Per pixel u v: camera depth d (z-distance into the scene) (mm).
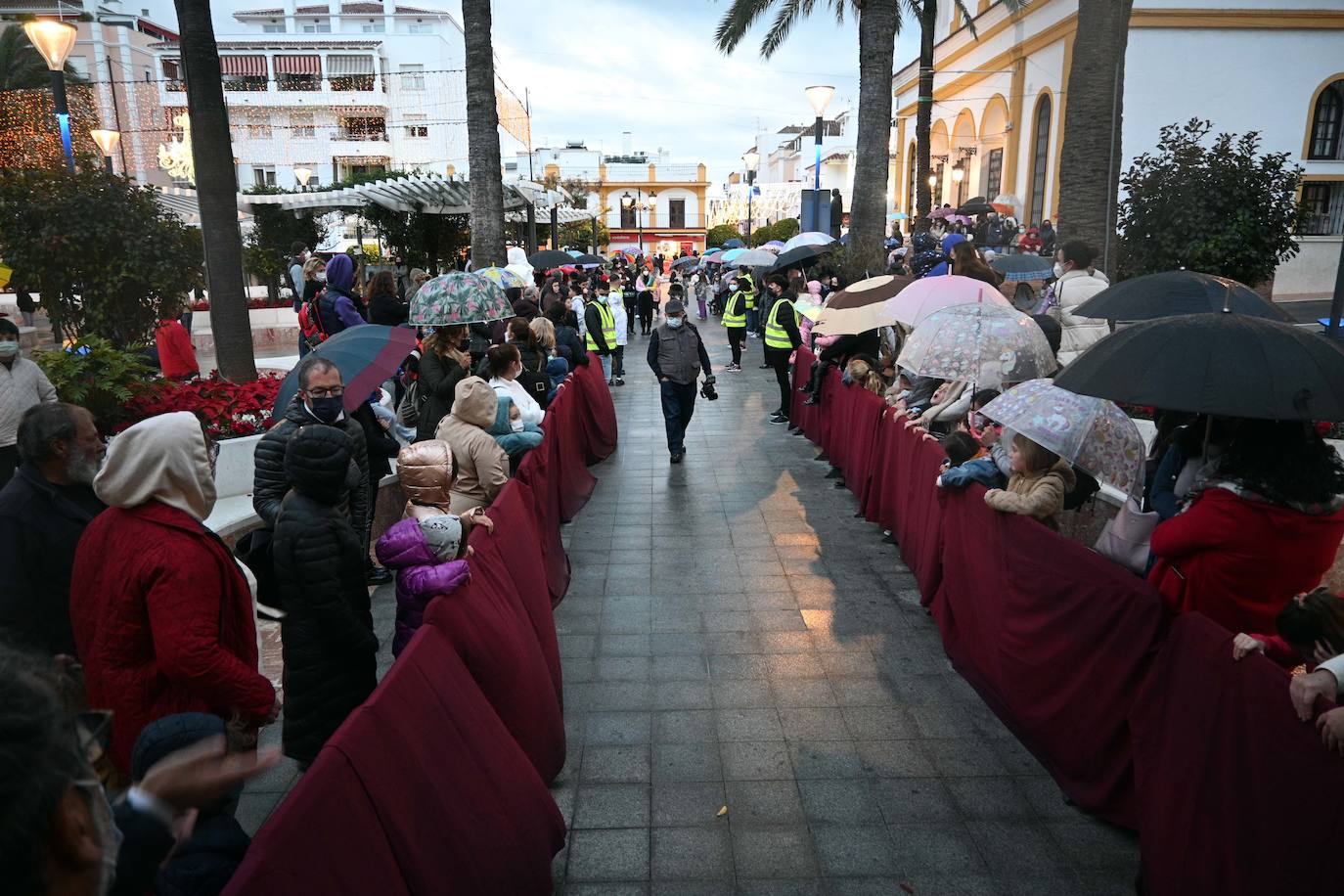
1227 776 2508
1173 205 8805
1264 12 18484
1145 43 18625
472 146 12734
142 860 1596
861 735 4098
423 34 50219
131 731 2672
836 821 3467
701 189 71000
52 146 16078
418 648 2559
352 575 3330
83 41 44656
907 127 34188
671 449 9547
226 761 1744
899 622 5363
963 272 7191
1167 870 2781
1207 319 3043
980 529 4348
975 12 27234
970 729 4137
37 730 1098
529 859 2787
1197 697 2684
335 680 3287
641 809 3559
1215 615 2883
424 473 3564
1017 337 5340
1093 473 3809
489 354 6352
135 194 10500
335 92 42781
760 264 20062
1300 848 2197
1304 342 2895
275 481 4180
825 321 8062
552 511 6141
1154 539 3035
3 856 1022
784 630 5270
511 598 3547
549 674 3893
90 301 10359
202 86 7758
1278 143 19312
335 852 1898
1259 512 2775
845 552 6648
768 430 11227
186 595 2617
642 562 6496
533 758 3383
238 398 6852
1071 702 3510
